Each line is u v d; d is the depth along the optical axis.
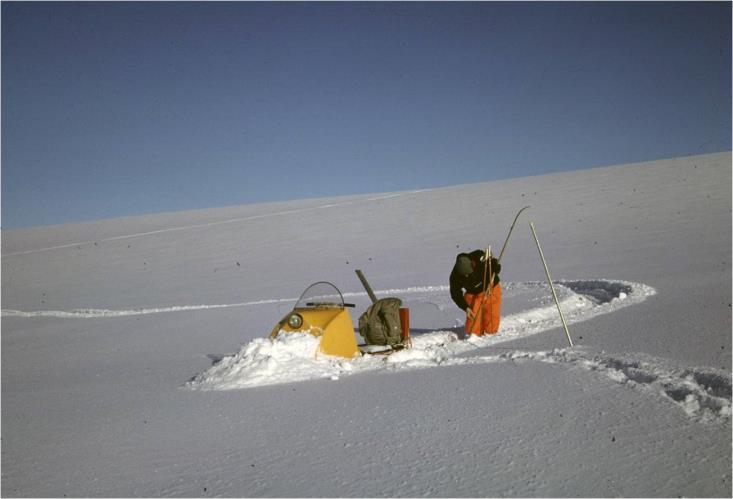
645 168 37.38
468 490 3.09
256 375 5.79
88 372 7.59
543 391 4.53
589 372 4.88
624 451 3.41
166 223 40.72
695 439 3.48
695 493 2.91
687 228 19.09
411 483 3.21
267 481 3.38
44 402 5.85
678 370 4.74
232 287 18.41
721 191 26.12
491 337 7.21
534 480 3.15
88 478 3.65
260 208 43.44
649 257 14.77
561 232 21.64
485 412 4.20
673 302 8.48
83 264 28.17
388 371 5.67
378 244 24.14
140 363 7.90
